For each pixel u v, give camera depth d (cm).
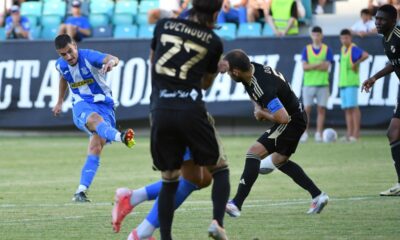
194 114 1410
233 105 4353
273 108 1833
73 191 2452
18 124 4553
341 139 4150
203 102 1437
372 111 4228
